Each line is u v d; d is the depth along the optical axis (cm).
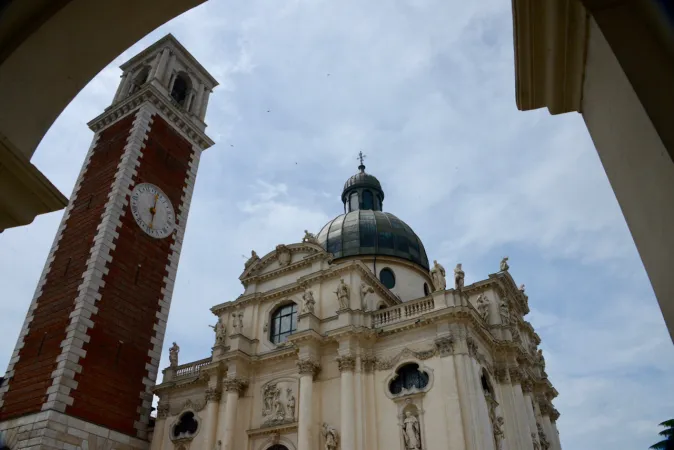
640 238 435
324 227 5394
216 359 3950
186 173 5119
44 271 4291
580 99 548
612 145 472
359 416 3194
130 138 4706
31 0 531
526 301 4797
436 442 2947
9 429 3450
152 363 4184
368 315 3612
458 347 3159
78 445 3456
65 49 584
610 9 429
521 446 3438
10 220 617
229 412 3606
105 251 4047
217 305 4328
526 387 3881
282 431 3431
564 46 508
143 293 4269
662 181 381
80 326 3709
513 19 529
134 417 3922
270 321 4050
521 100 605
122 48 635
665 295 396
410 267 4978
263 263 4403
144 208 4519
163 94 5153
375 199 6119
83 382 3622
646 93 391
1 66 534
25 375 3709
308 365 3462
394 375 3303
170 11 632
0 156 560
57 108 618
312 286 3969
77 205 4584
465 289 4156
